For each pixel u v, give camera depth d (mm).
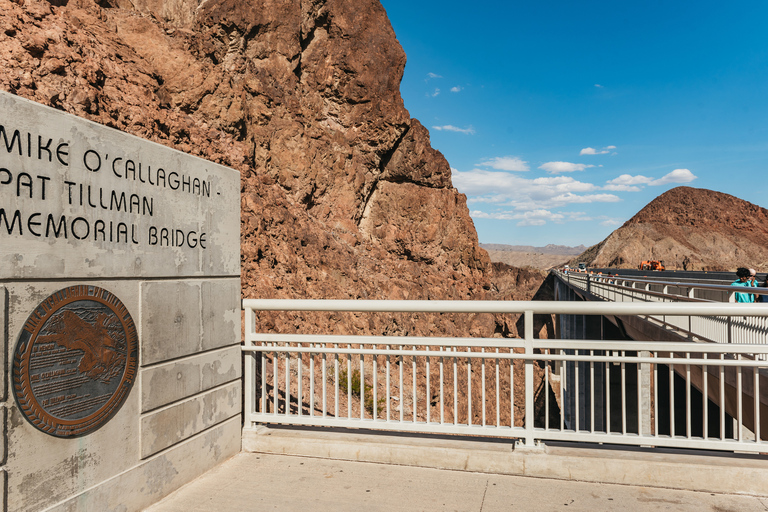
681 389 18469
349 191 24859
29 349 2453
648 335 12820
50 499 2549
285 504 3256
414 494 3375
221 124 16453
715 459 3488
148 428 3236
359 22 26547
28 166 2475
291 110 21547
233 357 4203
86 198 2807
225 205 4152
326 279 17125
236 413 4219
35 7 10555
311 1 24578
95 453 2824
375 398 4035
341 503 3258
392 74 27656
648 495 3320
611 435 3639
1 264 2320
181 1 19438
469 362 3893
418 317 21797
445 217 30266
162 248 3398
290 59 22906
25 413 2422
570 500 3260
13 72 9039
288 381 4289
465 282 30406
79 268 2746
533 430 3740
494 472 3703
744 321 7059
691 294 10508
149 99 12719
